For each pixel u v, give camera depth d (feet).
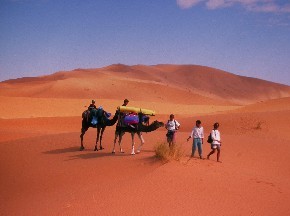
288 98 191.93
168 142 51.01
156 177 36.09
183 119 119.75
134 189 33.35
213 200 31.40
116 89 423.64
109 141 65.72
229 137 71.92
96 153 55.21
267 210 30.50
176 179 35.70
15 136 90.07
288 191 36.83
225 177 38.42
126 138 68.23
